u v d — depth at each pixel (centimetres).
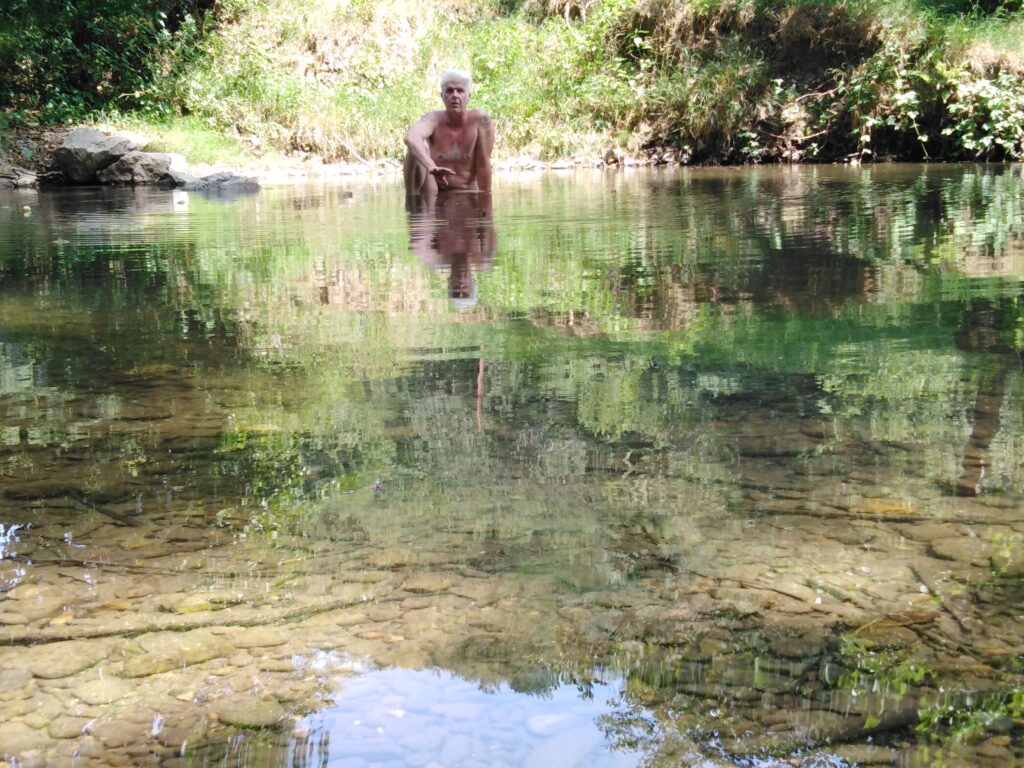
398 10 1226
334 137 998
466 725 74
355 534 109
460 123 674
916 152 998
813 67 1073
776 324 212
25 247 392
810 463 126
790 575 96
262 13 1180
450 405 156
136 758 72
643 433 140
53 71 1030
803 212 467
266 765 70
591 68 1121
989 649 83
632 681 79
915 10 1073
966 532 106
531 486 121
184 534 111
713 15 1119
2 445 143
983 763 68
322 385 171
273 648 87
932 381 163
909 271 277
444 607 93
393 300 254
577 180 787
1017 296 234
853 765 68
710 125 1034
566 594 94
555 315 228
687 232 396
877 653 83
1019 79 970
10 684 82
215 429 148
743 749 70
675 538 106
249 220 492
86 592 98
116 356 198
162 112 1009
